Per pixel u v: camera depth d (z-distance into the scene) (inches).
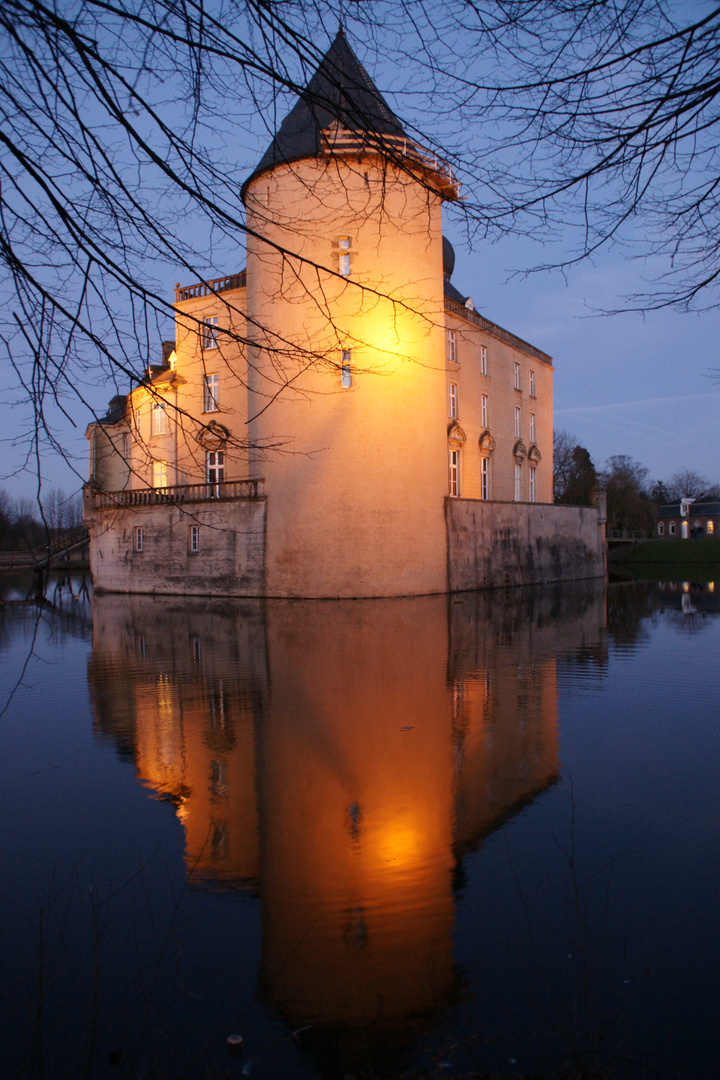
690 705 386.9
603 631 703.7
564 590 1346.0
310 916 179.3
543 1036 139.2
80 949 168.2
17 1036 141.1
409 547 1095.6
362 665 514.3
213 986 154.6
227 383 1187.3
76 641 682.2
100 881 199.0
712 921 174.1
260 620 815.7
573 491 3107.8
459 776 276.8
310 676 476.7
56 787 273.1
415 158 162.7
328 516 1055.6
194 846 219.3
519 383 1743.4
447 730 341.1
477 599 1077.1
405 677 468.8
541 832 224.7
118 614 943.0
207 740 332.2
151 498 1257.4
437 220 1110.4
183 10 135.0
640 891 187.9
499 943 166.7
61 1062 134.3
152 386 172.1
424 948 165.8
